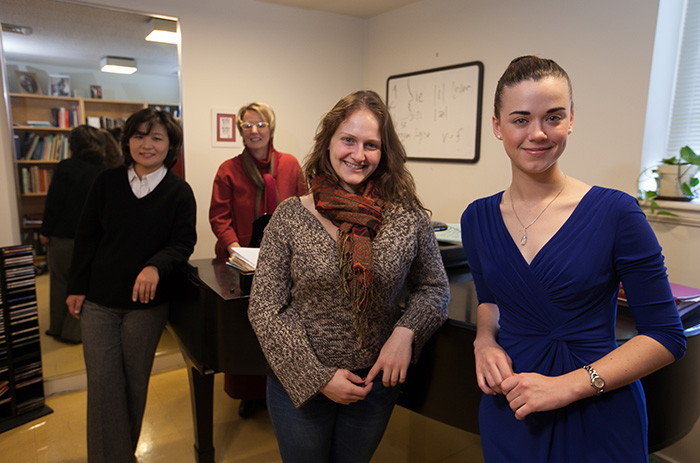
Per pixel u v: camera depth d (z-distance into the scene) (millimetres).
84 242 1903
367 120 1213
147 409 2650
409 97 3502
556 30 2537
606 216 873
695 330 1290
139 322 1906
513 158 930
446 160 3268
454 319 1325
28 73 2592
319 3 3402
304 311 1249
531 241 948
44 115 2648
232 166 2713
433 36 3271
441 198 3361
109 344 1881
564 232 906
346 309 1221
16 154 2594
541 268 921
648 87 2191
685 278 2105
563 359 919
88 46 2744
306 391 1173
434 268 1340
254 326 1241
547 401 863
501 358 986
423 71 3348
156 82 3004
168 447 2291
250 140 2602
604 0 2320
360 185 1322
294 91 3578
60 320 2789
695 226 2051
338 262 1199
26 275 2564
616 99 2314
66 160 2725
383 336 1284
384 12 3643
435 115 3311
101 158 2824
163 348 3168
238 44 3287
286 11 3459
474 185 3109
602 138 2389
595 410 901
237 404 2729
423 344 1271
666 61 2230
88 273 1922
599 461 895
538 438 942
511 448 975
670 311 860
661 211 2150
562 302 912
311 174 1352
